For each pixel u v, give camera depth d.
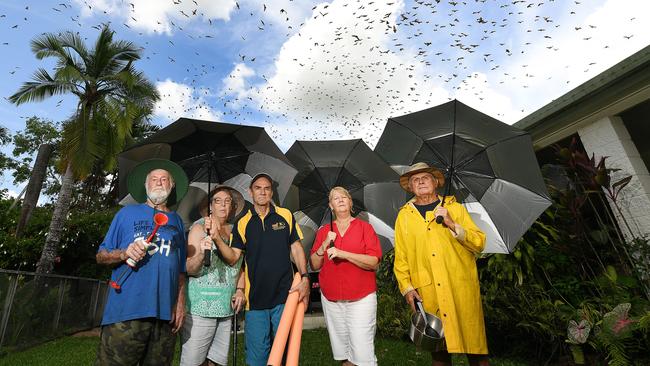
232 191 3.08
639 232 4.48
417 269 2.71
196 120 2.76
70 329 9.04
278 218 2.74
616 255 4.40
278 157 2.93
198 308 2.54
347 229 2.95
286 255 2.64
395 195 3.57
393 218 3.52
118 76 12.38
